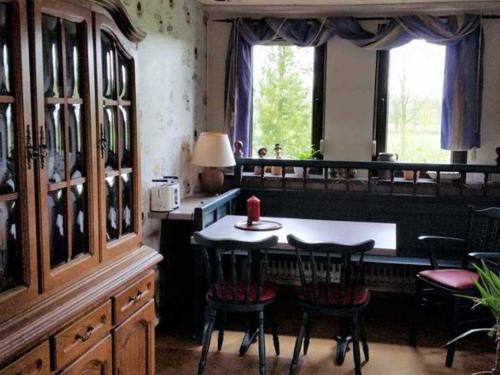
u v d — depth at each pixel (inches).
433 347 132.6
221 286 110.9
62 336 64.4
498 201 153.7
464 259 138.0
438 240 136.4
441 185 159.5
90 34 71.1
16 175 58.4
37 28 59.6
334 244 104.0
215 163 153.9
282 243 113.9
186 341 134.2
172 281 147.9
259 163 165.0
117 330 78.7
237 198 166.1
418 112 174.4
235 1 164.2
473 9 163.8
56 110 65.1
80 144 71.1
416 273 144.0
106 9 75.8
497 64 165.9
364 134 176.6
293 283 168.4
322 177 173.8
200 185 172.1
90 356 71.2
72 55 68.4
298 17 174.9
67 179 67.6
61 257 67.7
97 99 73.4
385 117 176.2
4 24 56.1
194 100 168.9
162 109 142.5
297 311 156.4
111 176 79.8
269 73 180.5
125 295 80.7
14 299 58.0
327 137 178.5
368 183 161.2
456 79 165.2
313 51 177.3
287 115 181.5
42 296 62.9
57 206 66.5
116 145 81.3
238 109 178.1
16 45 57.0
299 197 163.0
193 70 166.7
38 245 61.7
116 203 82.1
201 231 122.7
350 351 130.0
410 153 176.4
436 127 173.9
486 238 141.4
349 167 161.2
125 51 82.4
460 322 125.7
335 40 174.4
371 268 163.6
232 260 107.8
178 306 150.1
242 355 126.3
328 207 161.8
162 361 122.5
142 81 129.3
